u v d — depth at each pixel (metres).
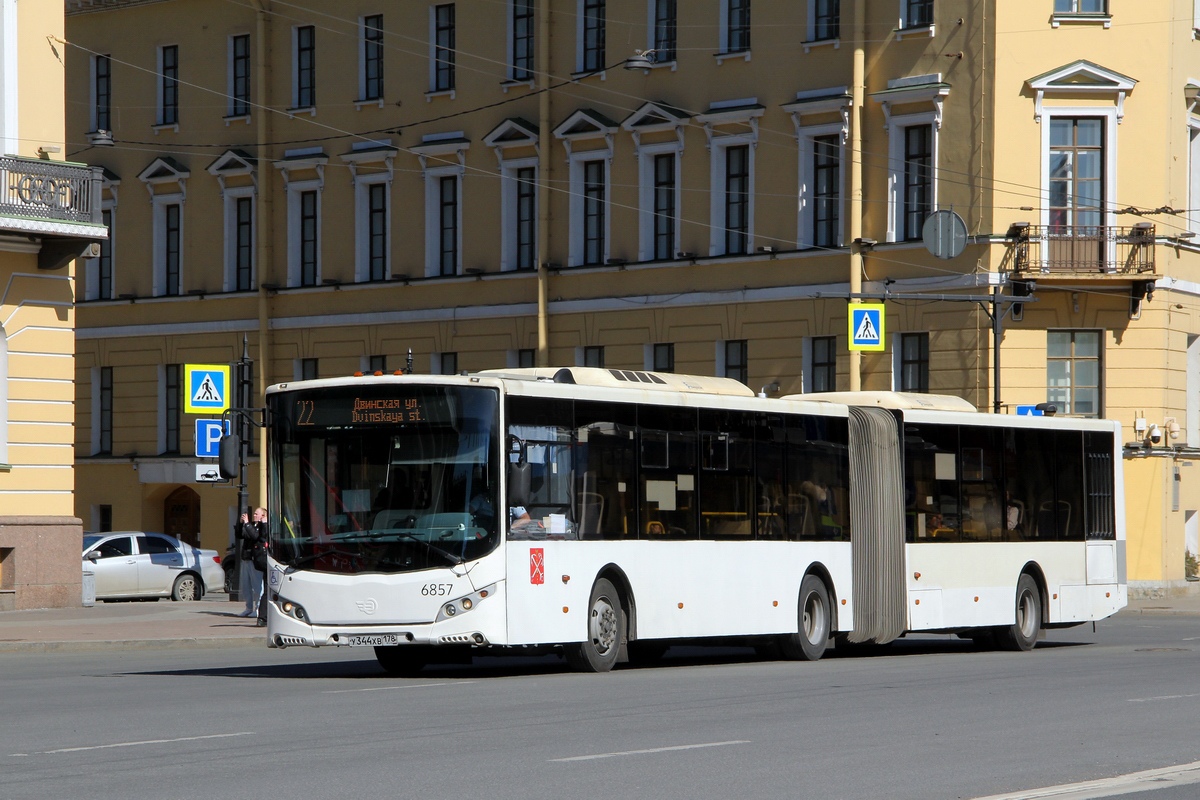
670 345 53.62
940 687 22.02
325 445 23.39
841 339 50.28
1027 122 48.12
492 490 22.73
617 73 54.34
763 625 26.95
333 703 19.48
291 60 61.06
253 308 61.88
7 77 40.12
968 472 30.97
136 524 64.19
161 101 64.06
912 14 49.41
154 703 19.55
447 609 22.56
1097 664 26.92
